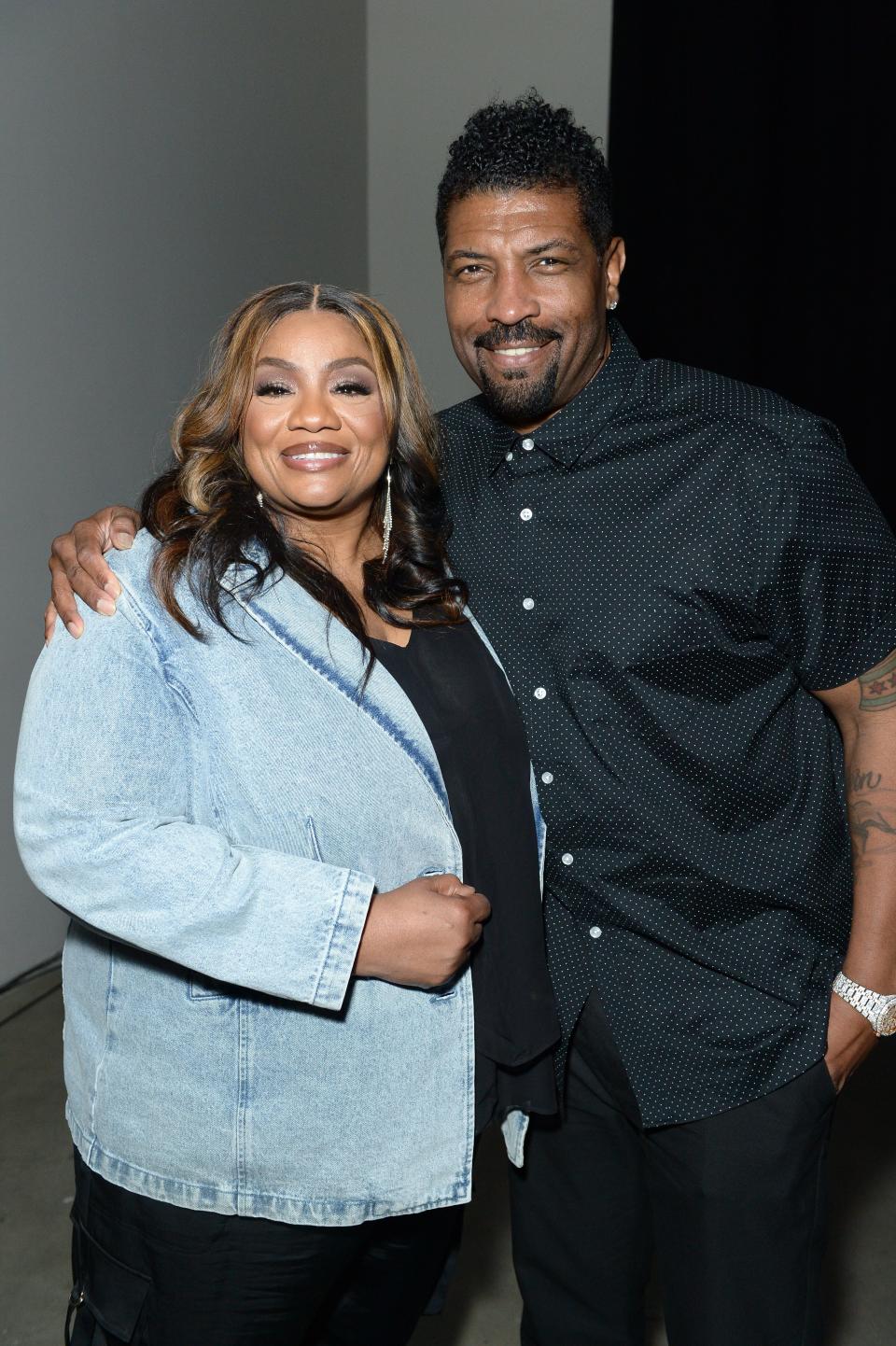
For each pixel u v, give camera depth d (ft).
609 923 5.06
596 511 4.94
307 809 4.16
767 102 15.96
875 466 16.88
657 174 16.51
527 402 4.93
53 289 10.65
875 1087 9.43
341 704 4.25
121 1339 4.46
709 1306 5.13
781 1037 4.92
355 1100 4.28
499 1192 8.23
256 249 14.35
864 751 4.92
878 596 4.80
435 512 4.99
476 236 4.82
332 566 4.66
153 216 12.05
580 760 4.93
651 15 15.96
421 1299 5.14
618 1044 5.11
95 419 11.34
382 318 4.49
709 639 4.85
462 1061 4.45
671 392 5.02
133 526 4.44
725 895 4.97
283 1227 4.32
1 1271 7.39
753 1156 4.96
